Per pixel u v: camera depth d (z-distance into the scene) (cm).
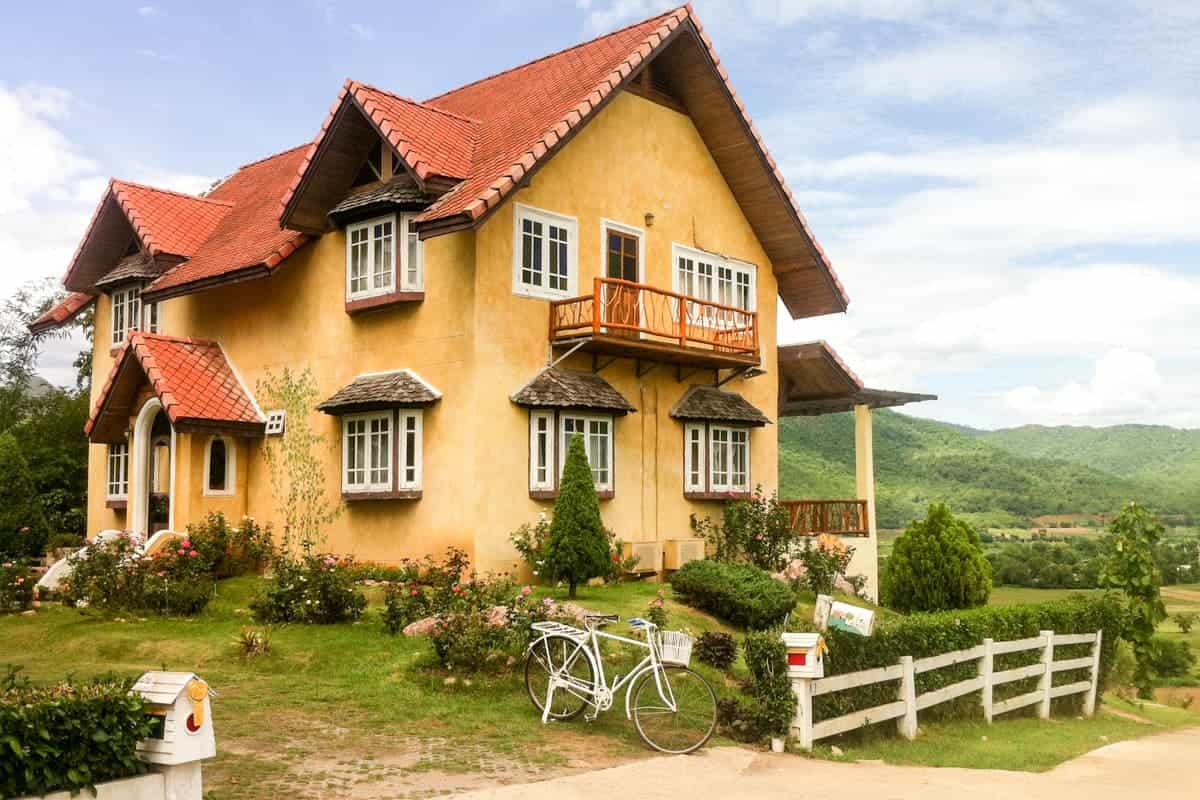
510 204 1780
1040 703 1530
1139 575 2386
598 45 2092
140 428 2142
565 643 1082
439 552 1733
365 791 802
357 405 1806
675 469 2062
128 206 2317
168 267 2291
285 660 1320
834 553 2095
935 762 1074
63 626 1580
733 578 1634
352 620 1524
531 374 1797
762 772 930
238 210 2425
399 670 1241
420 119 1839
